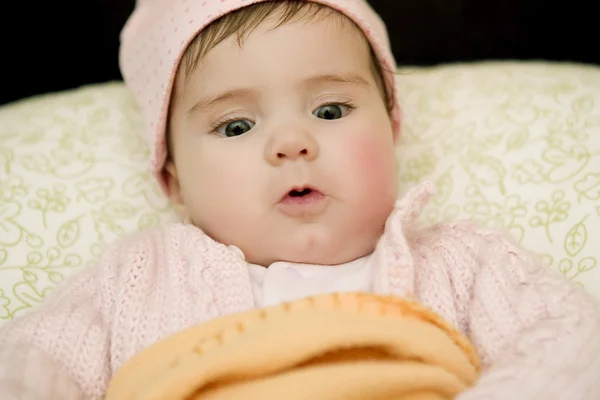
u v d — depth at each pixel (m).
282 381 0.74
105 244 1.12
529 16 1.51
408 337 0.77
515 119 1.19
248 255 0.97
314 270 0.95
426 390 0.76
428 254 0.96
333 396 0.73
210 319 0.85
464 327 0.90
